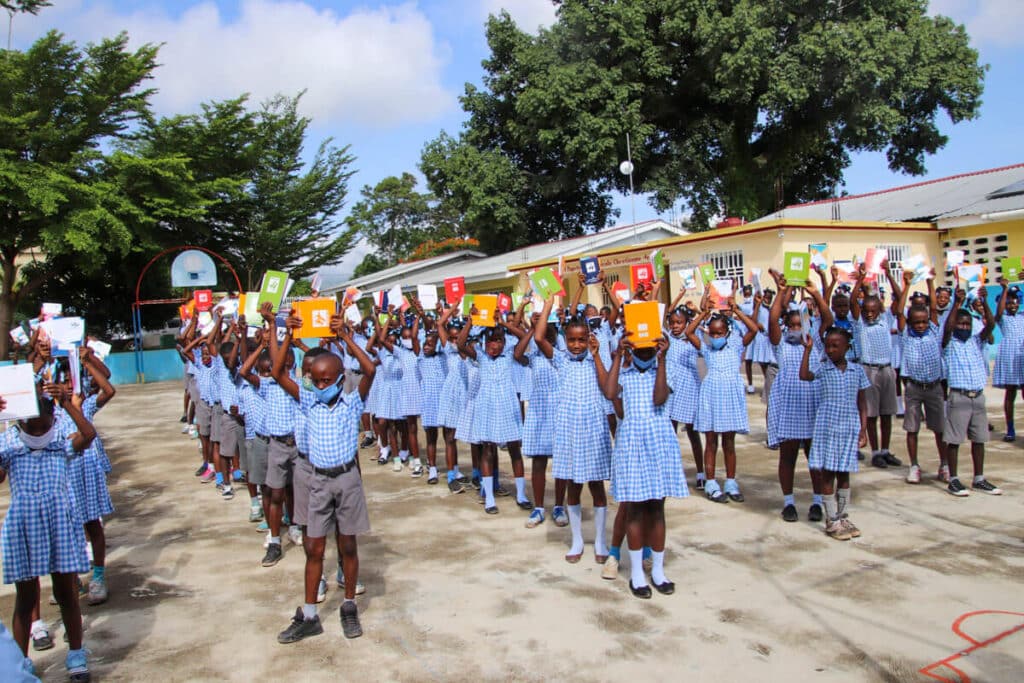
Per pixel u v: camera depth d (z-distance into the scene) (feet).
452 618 14.57
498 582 16.31
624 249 56.59
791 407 19.26
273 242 107.55
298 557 18.86
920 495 20.97
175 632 14.53
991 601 14.07
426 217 158.71
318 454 13.97
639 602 14.90
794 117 84.79
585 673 12.20
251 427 19.76
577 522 17.54
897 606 14.03
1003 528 17.93
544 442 19.89
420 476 27.27
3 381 11.71
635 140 79.51
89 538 16.87
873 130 80.38
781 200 96.02
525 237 100.12
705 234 49.70
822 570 15.97
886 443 24.61
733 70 73.41
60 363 15.26
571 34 80.79
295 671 12.76
